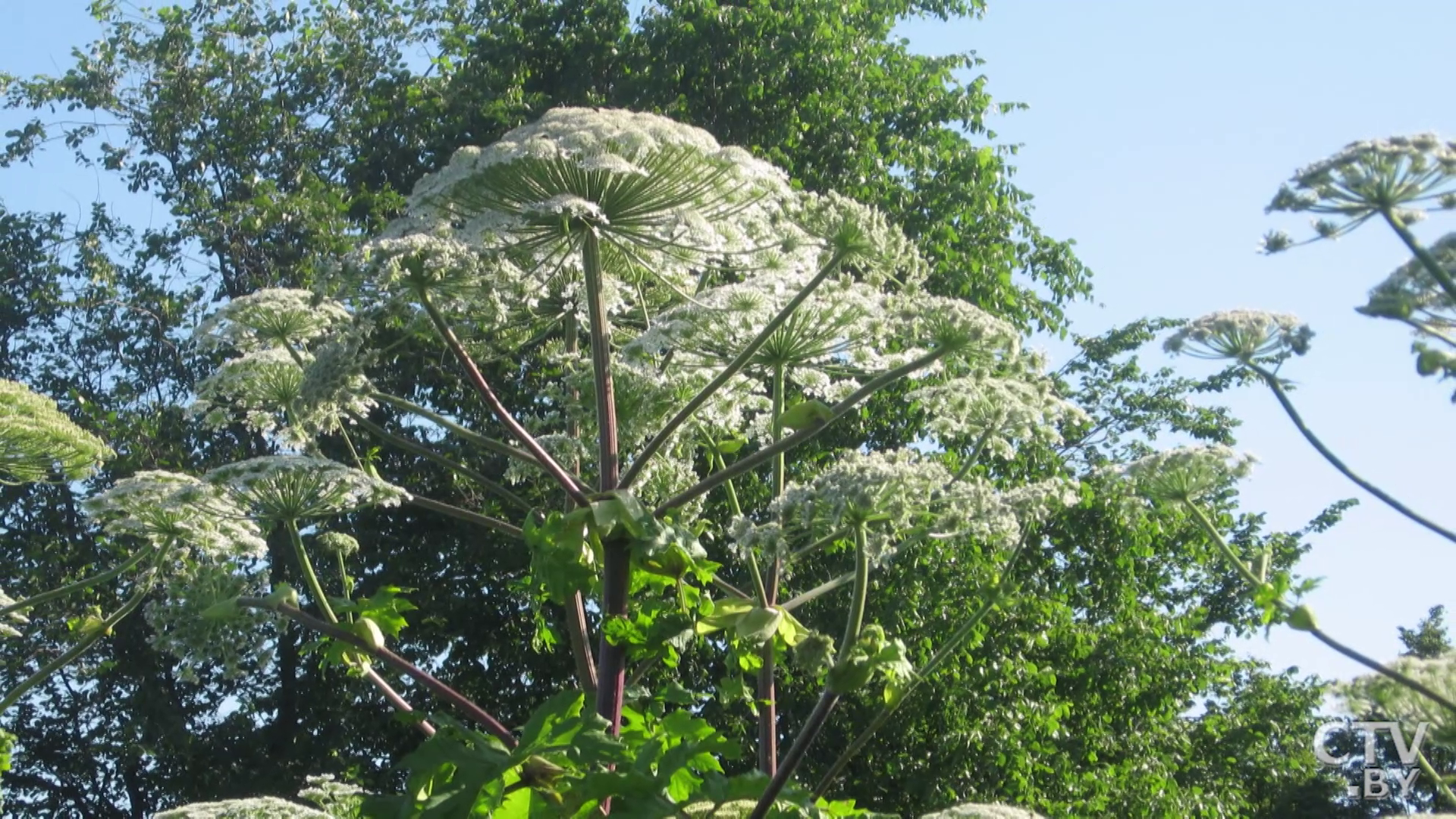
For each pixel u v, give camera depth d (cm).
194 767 2106
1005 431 765
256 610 705
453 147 2303
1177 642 2112
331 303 821
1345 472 474
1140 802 1784
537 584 720
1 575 2141
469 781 584
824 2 2227
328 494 708
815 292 736
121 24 2566
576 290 810
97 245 2530
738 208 720
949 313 705
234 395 837
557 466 682
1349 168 471
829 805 625
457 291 695
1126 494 686
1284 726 2325
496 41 2355
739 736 1675
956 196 2127
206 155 2500
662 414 786
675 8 2220
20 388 935
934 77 2239
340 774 1970
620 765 586
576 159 673
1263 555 555
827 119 2152
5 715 2206
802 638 668
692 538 663
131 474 2184
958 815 650
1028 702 1694
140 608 2166
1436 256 455
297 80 2617
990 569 1705
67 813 2300
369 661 670
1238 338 541
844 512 624
